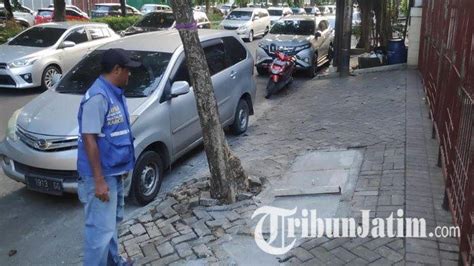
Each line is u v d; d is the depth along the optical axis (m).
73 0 39.03
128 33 16.59
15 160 5.23
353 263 3.56
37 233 4.79
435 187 4.68
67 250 4.47
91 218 3.52
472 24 3.91
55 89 6.15
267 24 27.05
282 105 9.81
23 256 4.38
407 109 7.95
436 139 6.09
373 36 15.35
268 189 5.21
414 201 4.38
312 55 13.27
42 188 5.12
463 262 3.25
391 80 11.07
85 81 6.13
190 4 4.60
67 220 5.03
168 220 4.70
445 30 5.89
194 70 4.68
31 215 5.14
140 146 5.18
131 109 5.32
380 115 7.83
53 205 5.35
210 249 4.05
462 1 4.56
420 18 11.96
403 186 4.71
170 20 17.14
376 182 4.93
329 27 15.65
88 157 3.35
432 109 6.66
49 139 5.02
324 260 3.65
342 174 5.32
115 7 33.03
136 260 4.01
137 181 5.16
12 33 18.86
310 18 14.78
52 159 4.97
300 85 12.01
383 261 3.53
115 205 3.56
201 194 5.10
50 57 11.45
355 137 6.73
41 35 12.13
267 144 7.04
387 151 5.86
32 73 11.05
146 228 4.59
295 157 6.23
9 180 6.02
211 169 4.86
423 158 5.48
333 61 14.14
